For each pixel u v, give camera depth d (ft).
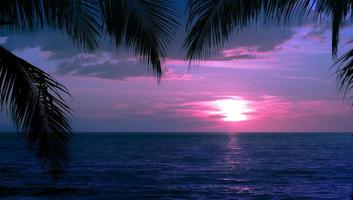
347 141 419.95
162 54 12.85
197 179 96.37
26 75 14.49
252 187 83.15
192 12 12.46
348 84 15.31
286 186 84.79
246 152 211.20
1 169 111.65
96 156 171.83
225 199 68.90
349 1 14.84
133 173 107.45
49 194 70.59
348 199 68.49
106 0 12.50
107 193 73.20
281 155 186.91
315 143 361.10
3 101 14.35
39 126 15.37
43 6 13.05
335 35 16.87
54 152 16.02
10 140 409.69
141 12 12.50
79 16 13.19
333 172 112.68
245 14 12.48
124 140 441.27
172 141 414.00
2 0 13.01
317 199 68.33
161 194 73.26
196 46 12.64
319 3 14.32
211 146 294.05
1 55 14.21
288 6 13.07
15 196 67.62
